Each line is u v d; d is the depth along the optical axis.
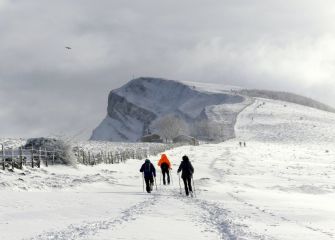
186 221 14.36
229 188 29.08
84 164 41.66
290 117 197.38
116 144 105.06
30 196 20.33
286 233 12.85
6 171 27.92
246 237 11.66
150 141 150.50
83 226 12.74
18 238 10.77
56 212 15.72
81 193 23.09
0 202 17.84
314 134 152.50
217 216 15.71
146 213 16.11
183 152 82.94
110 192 24.73
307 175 42.78
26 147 39.34
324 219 16.52
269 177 39.62
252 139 149.25
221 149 95.50
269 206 19.97
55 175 31.34
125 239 10.85
